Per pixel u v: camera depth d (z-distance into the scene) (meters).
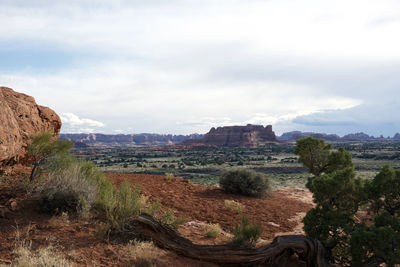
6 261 3.77
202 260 5.46
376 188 5.71
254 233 5.95
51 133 7.62
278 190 18.34
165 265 4.76
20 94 10.20
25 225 5.14
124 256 4.72
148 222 5.66
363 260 5.29
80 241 4.94
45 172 7.96
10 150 6.57
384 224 5.34
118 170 92.62
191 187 14.46
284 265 5.81
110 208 5.88
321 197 6.11
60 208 6.06
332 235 6.05
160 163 125.44
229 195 13.57
